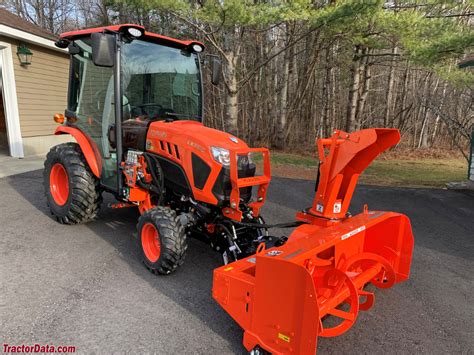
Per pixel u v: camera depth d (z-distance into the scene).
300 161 12.95
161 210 3.68
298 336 2.37
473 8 10.27
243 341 2.66
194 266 4.08
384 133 2.94
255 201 3.86
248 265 2.92
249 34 17.81
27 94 9.80
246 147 3.74
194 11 9.71
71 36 4.77
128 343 2.76
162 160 4.01
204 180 3.59
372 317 3.29
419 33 10.55
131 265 4.01
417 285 3.92
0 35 8.79
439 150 18.62
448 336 3.05
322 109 21.25
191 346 2.77
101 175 4.69
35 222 5.14
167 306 3.27
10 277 3.63
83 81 4.79
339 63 17.30
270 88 19.16
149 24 16.03
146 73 4.37
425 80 20.17
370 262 3.43
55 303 3.22
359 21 10.52
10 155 9.80
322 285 3.00
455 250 4.99
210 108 19.47
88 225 5.14
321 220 3.24
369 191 8.51
